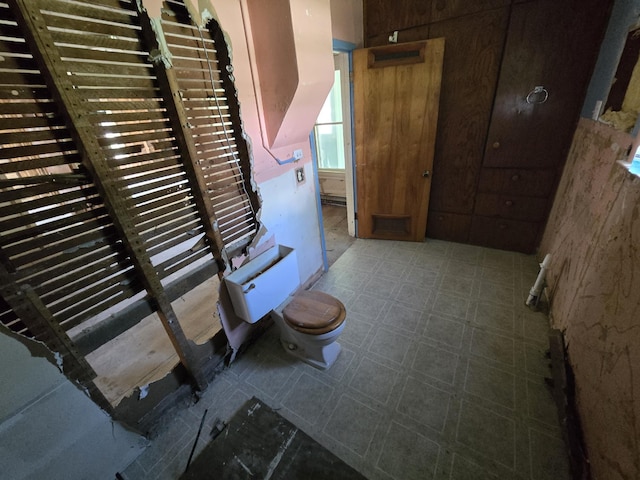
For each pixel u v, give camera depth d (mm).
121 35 1013
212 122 1371
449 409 1444
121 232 1103
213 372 1729
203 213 1403
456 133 2602
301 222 2209
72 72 905
